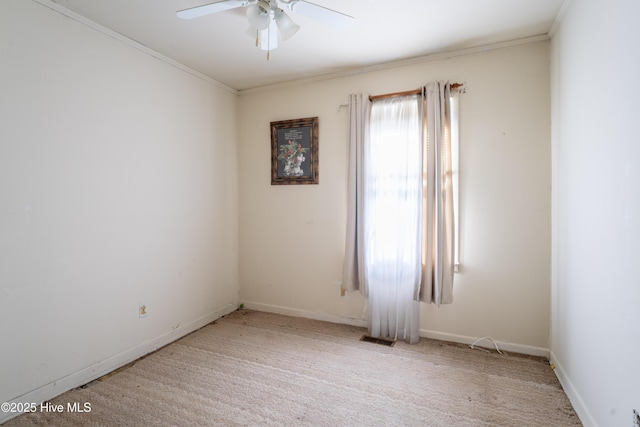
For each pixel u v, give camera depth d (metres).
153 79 2.56
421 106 2.63
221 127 3.29
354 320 3.04
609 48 1.43
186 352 2.49
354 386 2.01
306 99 3.18
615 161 1.38
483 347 2.55
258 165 3.43
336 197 3.08
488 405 1.82
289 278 3.31
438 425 1.66
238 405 1.82
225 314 3.34
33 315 1.82
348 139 2.92
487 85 2.51
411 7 1.99
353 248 2.89
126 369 2.24
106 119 2.21
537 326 2.41
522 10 2.04
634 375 1.22
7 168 1.71
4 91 1.70
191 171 2.93
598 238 1.54
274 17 1.81
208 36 2.34
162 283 2.63
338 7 1.99
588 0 1.66
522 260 2.44
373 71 2.89
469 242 2.58
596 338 1.55
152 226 2.55
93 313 2.12
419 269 2.61
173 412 1.76
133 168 2.40
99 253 2.17
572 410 1.78
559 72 2.14
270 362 2.33
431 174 2.55
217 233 3.24
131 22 2.14
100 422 1.68
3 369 1.70
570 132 1.93
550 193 2.36
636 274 1.21
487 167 2.52
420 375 2.14
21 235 1.77
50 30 1.89
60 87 1.94
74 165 2.02
